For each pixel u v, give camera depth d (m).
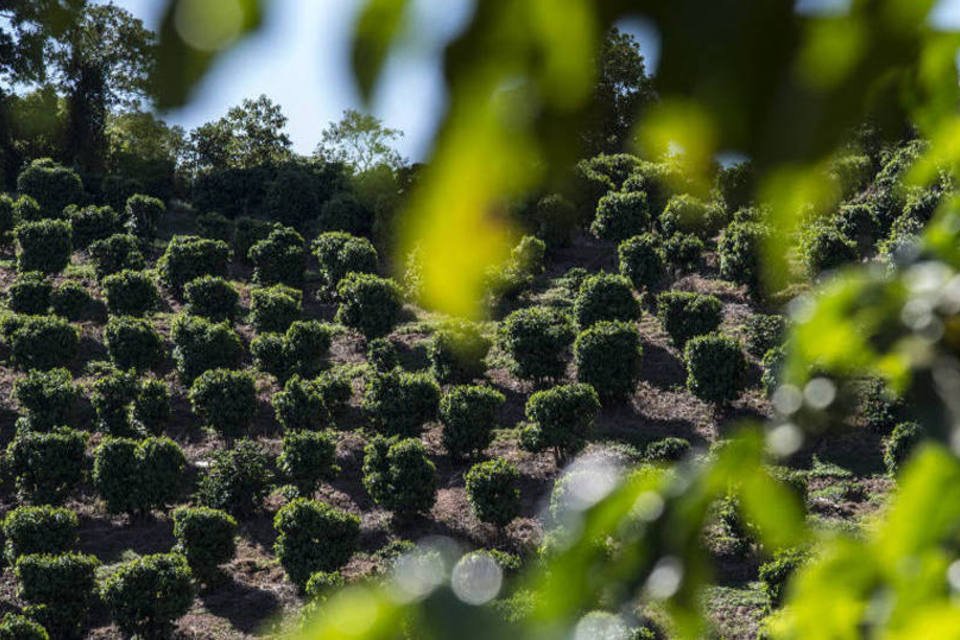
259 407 57.78
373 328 64.31
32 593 39.91
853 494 43.94
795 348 1.70
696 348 53.72
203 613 41.62
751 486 1.52
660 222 72.19
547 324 57.88
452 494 49.47
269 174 91.94
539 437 50.19
